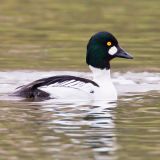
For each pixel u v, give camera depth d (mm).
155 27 28266
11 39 26109
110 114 15555
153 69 21578
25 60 22328
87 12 31453
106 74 18094
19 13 31281
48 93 16969
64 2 34125
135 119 15070
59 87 17125
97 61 18094
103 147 12938
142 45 25062
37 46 24828
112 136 13664
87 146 12938
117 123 14695
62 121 14812
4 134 13719
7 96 17031
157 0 34469
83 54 23500
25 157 12289
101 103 16781
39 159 12164
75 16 30578
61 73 20797
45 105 16312
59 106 16281
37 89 16969
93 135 13711
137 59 22969
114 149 12812
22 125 14430
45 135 13648
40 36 26625
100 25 28578
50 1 34469
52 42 25562
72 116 15281
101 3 33781
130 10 31859
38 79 18312
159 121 14883
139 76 20703
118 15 30750
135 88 18938
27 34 27016
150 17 30297
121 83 19734
